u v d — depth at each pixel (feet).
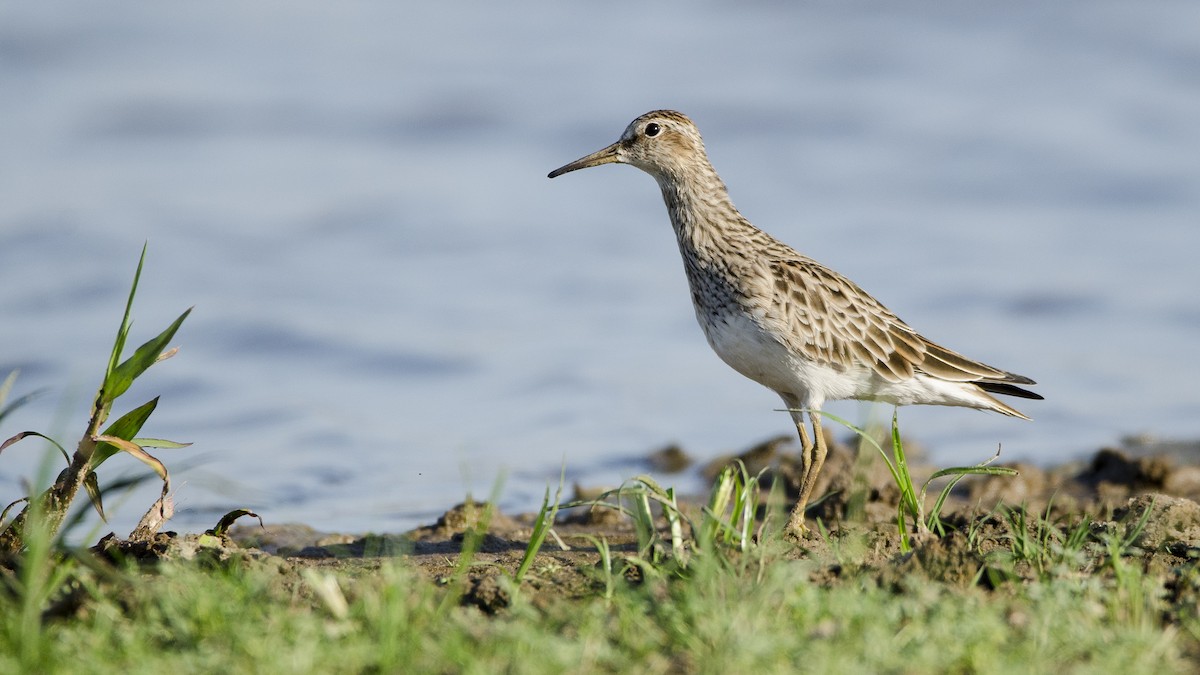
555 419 54.49
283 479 46.80
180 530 39.55
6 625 22.30
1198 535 29.17
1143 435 51.34
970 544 27.71
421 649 21.62
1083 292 67.00
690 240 38.22
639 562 26.03
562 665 20.72
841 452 44.37
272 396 56.24
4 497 42.34
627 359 61.26
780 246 37.65
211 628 22.24
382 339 62.75
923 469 46.91
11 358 58.44
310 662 20.63
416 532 38.11
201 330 62.95
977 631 21.35
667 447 50.29
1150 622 23.22
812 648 20.97
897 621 22.90
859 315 36.45
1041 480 44.65
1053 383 57.77
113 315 64.23
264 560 27.02
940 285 68.08
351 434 52.11
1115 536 28.02
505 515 41.42
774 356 36.29
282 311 65.46
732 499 42.70
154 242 72.54
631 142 39.14
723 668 20.63
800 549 28.76
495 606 25.21
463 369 59.67
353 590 24.94
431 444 51.24
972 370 37.22
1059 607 23.13
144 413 29.04
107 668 20.79
